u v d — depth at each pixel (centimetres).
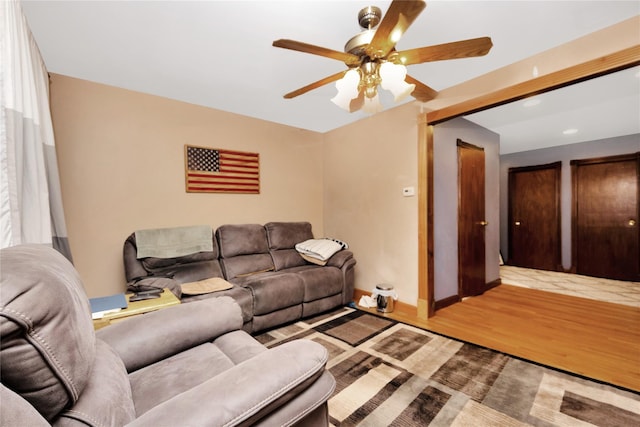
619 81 253
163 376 107
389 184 321
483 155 387
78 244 236
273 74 245
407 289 302
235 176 327
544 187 520
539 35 189
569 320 276
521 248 550
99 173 245
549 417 144
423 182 284
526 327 259
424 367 191
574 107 316
